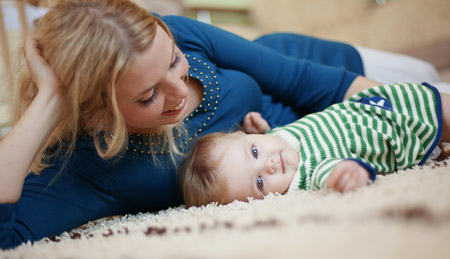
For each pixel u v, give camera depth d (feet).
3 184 2.65
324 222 1.86
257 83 4.36
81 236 2.66
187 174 3.41
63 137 3.30
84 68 2.60
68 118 3.00
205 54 3.91
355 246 1.47
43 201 3.09
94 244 2.23
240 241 1.72
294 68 4.35
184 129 3.52
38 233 2.94
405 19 8.23
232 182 3.29
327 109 3.75
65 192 3.15
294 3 9.88
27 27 5.50
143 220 2.96
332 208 2.10
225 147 3.43
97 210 3.28
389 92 3.53
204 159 3.40
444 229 1.51
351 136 3.33
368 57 6.14
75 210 3.15
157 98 2.69
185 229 2.25
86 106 2.82
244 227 2.04
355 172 2.60
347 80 4.27
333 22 9.51
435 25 7.78
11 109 3.50
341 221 1.82
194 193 3.34
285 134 3.64
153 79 2.58
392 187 2.32
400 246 1.42
